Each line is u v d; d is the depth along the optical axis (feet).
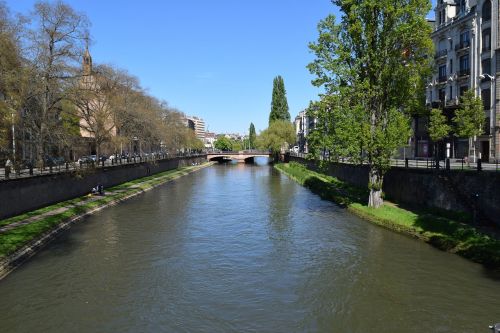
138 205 138.62
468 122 135.13
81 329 48.16
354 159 105.29
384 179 129.59
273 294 58.18
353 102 104.53
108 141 175.22
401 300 54.65
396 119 98.78
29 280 63.41
